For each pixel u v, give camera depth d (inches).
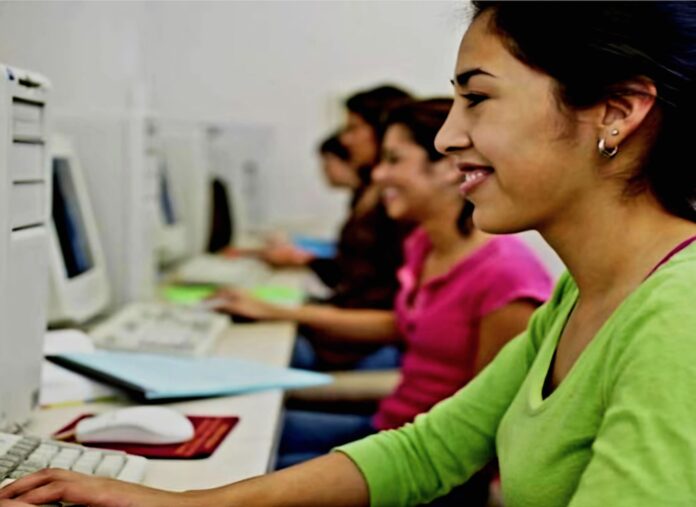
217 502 33.8
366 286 85.4
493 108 29.9
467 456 40.0
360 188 97.3
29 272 40.8
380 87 99.0
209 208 119.3
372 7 140.4
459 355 57.8
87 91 70.2
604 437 26.0
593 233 30.6
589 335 31.5
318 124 154.9
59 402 47.5
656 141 29.3
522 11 28.7
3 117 36.5
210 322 69.5
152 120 78.0
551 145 29.3
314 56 146.0
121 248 73.2
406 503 39.4
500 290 55.2
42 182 42.0
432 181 58.8
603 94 28.5
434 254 62.1
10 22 45.3
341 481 38.0
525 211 30.5
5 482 32.2
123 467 36.2
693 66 28.3
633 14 27.9
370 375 80.0
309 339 84.9
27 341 41.4
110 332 61.7
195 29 123.2
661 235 30.0
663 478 24.0
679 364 25.1
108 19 70.2
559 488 30.0
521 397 34.4
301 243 136.3
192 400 49.3
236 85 140.8
